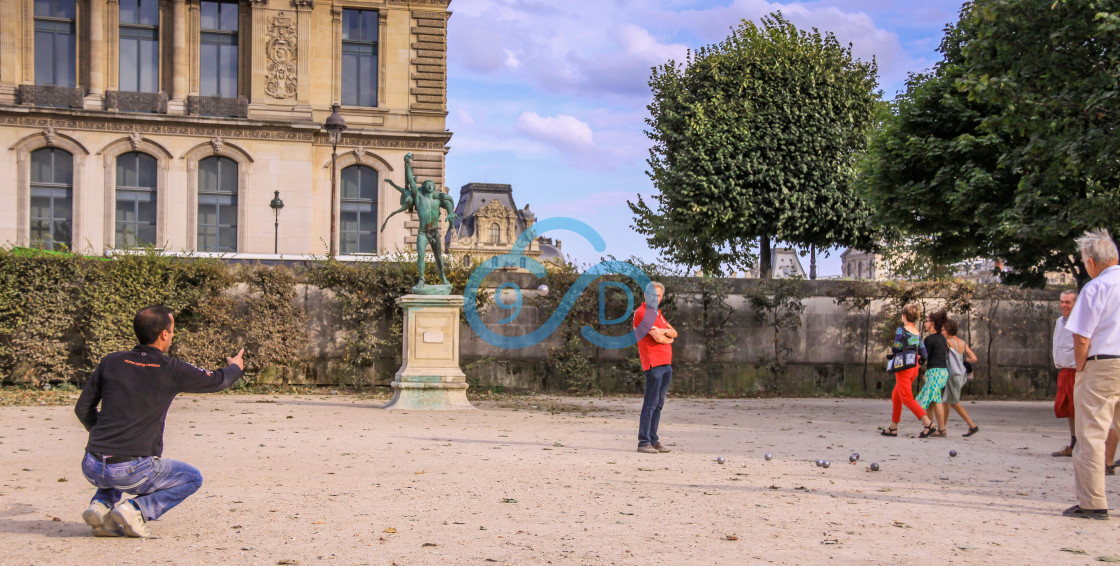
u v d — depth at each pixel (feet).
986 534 20.26
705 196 98.68
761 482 27.25
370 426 42.88
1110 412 22.44
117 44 123.34
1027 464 32.71
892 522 21.42
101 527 18.66
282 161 125.49
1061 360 34.24
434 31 132.36
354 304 70.38
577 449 34.86
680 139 101.76
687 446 36.63
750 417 52.49
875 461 32.78
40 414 47.75
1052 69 48.98
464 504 22.86
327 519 20.85
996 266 72.90
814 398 72.28
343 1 129.59
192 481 19.21
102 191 121.19
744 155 99.76
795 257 129.18
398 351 71.51
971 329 77.05
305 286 70.85
